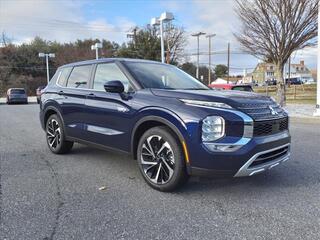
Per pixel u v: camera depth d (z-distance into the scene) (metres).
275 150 4.51
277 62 18.56
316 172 5.60
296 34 17.31
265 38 18.06
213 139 4.15
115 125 5.30
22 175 5.55
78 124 6.16
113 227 3.66
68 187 4.95
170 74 5.79
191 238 3.41
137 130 4.96
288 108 19.17
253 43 18.66
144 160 4.88
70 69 6.75
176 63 49.09
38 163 6.32
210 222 3.76
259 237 3.42
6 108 24.70
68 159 6.62
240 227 3.64
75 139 6.33
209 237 3.43
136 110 4.90
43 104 7.21
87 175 5.54
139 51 47.16
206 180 5.14
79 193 4.70
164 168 4.62
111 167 6.00
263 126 4.34
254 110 4.36
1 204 4.30
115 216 3.94
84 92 6.03
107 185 5.02
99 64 5.97
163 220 3.82
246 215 3.94
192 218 3.87
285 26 17.30
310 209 4.09
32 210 4.11
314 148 7.59
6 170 5.85
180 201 4.37
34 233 3.53
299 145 7.97
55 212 4.05
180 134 4.34
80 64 6.48
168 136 4.50
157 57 46.78
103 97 5.54
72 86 6.49
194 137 4.22
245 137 4.17
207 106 4.30
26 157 6.84
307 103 24.27
